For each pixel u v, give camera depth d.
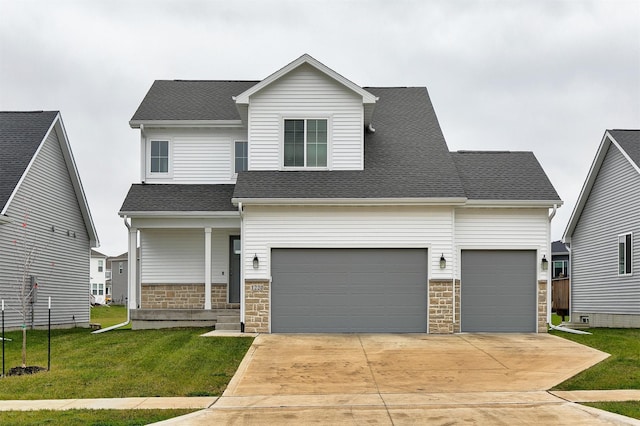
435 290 18.20
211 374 13.00
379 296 18.28
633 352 14.76
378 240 18.28
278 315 18.22
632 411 10.01
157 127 21.81
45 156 23.81
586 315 25.98
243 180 18.77
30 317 22.77
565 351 15.29
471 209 18.91
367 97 19.25
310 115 19.41
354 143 19.41
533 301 18.86
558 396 11.28
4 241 20.84
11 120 23.77
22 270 21.89
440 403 10.81
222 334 17.61
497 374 13.09
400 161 19.83
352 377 12.88
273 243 18.27
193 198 20.69
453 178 18.88
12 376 12.93
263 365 13.83
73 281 26.78
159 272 21.48
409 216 18.38
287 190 18.30
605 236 24.27
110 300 74.81
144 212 19.67
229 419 9.83
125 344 16.28
